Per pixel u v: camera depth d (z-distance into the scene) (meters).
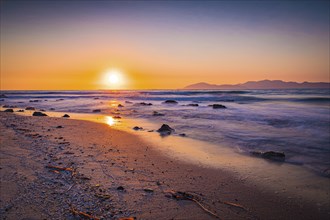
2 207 5.09
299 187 6.92
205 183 7.05
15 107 35.91
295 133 14.31
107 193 6.02
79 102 46.09
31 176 6.84
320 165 8.77
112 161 8.76
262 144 11.90
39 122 18.05
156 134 14.50
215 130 15.73
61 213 4.97
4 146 10.04
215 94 71.38
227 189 6.69
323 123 16.81
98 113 27.47
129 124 18.72
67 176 7.02
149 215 5.15
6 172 7.05
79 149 10.24
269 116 21.25
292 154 10.19
